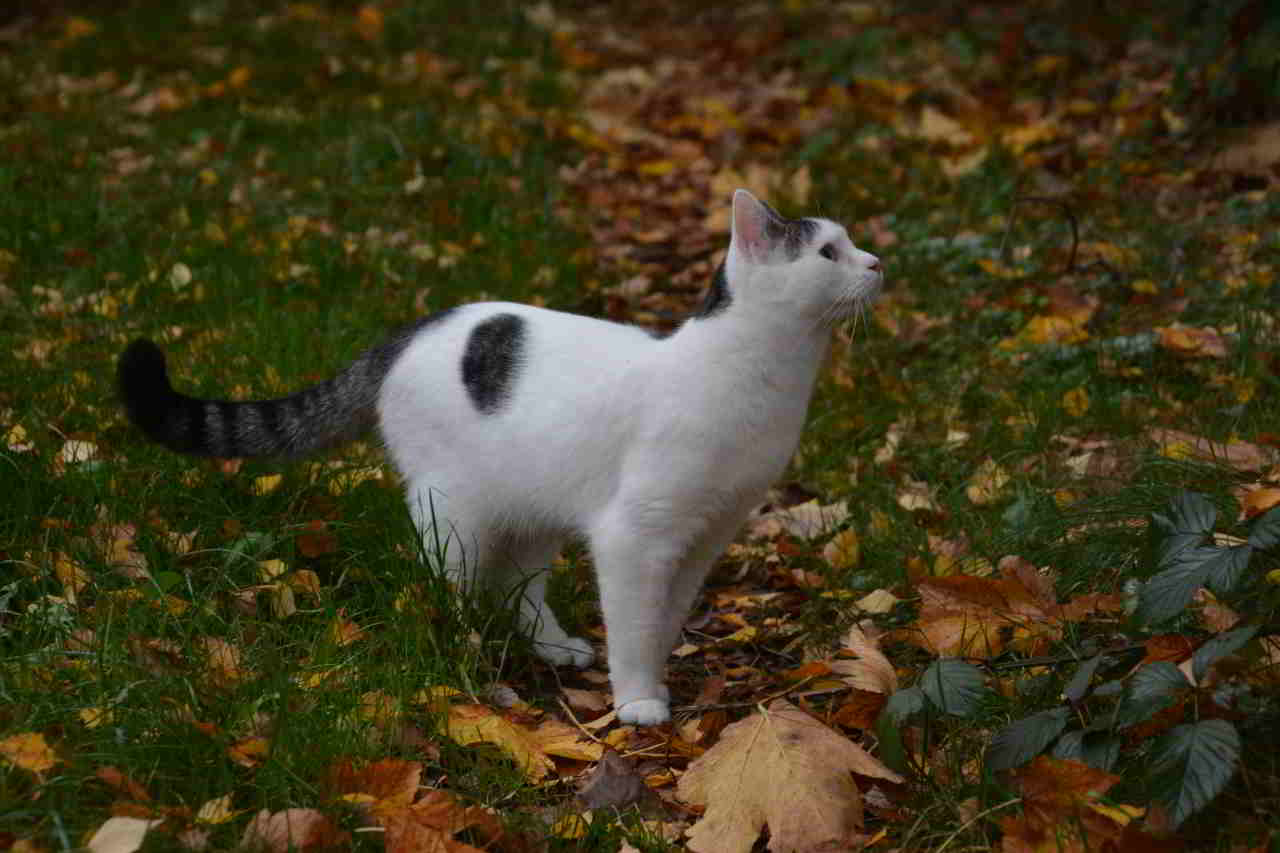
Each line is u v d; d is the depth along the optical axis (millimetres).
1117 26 9031
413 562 3709
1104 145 7340
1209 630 2986
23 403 4465
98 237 6219
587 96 9180
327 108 8266
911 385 5371
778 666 3879
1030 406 4992
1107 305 5648
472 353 3697
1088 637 3291
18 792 2666
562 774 3244
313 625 3555
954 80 8852
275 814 2645
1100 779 2633
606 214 7301
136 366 3838
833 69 9445
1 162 6895
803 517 4633
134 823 2482
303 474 4273
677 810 3084
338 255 6148
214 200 6785
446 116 8234
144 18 10055
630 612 3537
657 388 3451
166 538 3779
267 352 5098
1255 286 5445
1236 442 4152
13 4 10352
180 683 3057
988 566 3900
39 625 3270
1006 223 6551
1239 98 6848
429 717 3244
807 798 2873
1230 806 2676
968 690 2816
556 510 3662
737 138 8195
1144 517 3705
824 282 3404
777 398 3471
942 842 2779
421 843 2650
